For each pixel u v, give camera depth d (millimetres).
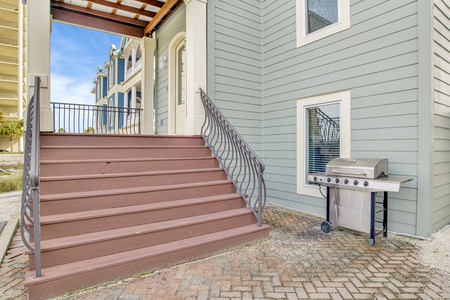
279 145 5277
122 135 3898
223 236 3066
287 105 5109
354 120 4070
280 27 5230
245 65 5367
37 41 3510
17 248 3189
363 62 3943
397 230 3617
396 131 3596
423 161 3354
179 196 3422
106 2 5422
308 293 2219
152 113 6754
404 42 3510
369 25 3869
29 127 2971
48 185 2838
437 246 3150
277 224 4105
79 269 2230
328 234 3641
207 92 4852
